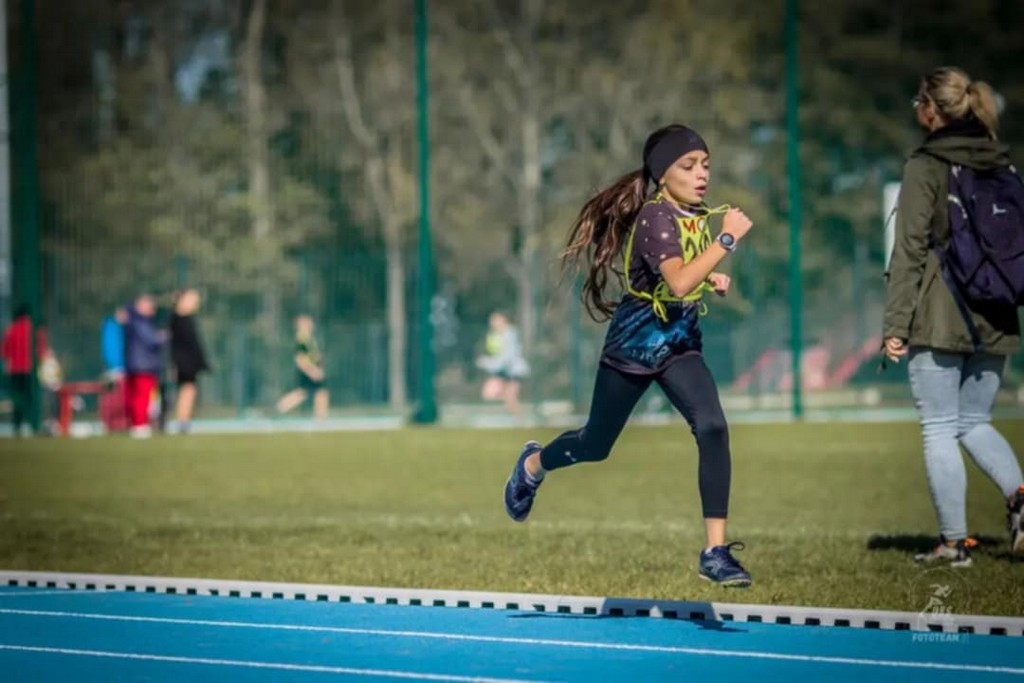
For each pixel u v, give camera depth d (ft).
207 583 51.93
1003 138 286.87
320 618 46.21
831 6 280.10
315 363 195.93
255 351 210.38
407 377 207.00
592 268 43.47
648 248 41.70
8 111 172.76
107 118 226.17
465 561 59.06
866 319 213.25
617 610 46.57
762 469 102.22
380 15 277.03
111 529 73.00
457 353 213.66
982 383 53.67
